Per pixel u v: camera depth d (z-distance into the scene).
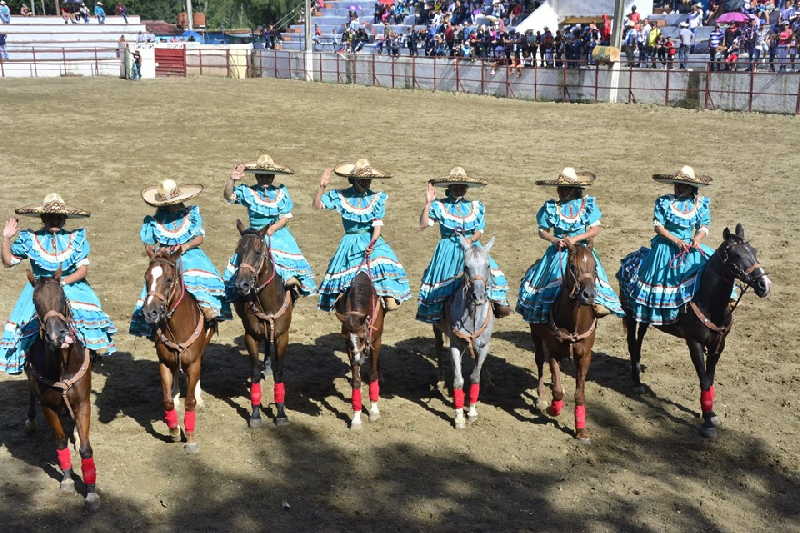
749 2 38.06
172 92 38.00
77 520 7.16
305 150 25.62
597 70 33.91
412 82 40.78
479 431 9.02
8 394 9.75
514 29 42.94
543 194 20.41
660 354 11.30
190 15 66.50
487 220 18.23
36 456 8.30
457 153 25.23
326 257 15.61
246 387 10.17
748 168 22.06
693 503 7.61
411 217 18.50
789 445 8.68
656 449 8.66
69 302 7.70
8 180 20.98
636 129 27.83
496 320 12.88
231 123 30.12
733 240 8.70
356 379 8.86
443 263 9.29
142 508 7.37
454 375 8.99
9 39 54.03
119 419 9.14
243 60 49.56
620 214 18.50
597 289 9.00
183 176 21.98
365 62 42.75
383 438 8.81
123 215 18.27
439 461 8.33
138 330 8.77
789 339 11.59
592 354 11.36
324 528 7.11
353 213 9.25
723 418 9.30
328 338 11.95
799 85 28.52
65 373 7.24
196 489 7.70
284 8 72.62
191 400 8.34
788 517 7.40
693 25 38.03
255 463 8.23
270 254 8.69
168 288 7.74
